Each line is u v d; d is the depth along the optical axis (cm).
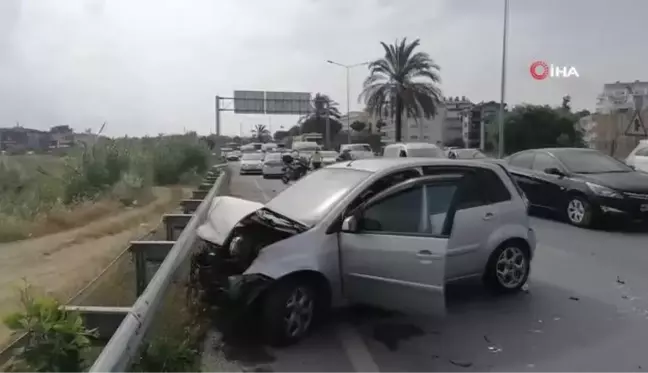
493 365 470
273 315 507
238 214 634
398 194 546
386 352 501
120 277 752
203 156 3034
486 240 643
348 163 649
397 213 542
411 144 2139
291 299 516
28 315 380
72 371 377
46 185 1647
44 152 2531
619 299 656
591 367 464
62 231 1156
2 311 610
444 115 9531
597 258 870
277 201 618
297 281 519
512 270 671
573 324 571
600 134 3881
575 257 877
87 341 389
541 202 1268
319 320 582
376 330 557
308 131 10025
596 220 1123
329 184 598
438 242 496
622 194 1091
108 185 1730
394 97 4450
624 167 1239
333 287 536
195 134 3212
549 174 1245
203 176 2864
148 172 2198
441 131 9525
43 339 373
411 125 9506
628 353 493
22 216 1245
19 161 1903
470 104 8956
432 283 494
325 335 543
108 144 1973
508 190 672
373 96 4462
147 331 455
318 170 662
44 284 741
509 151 4453
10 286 729
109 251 951
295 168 2717
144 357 424
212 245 571
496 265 656
